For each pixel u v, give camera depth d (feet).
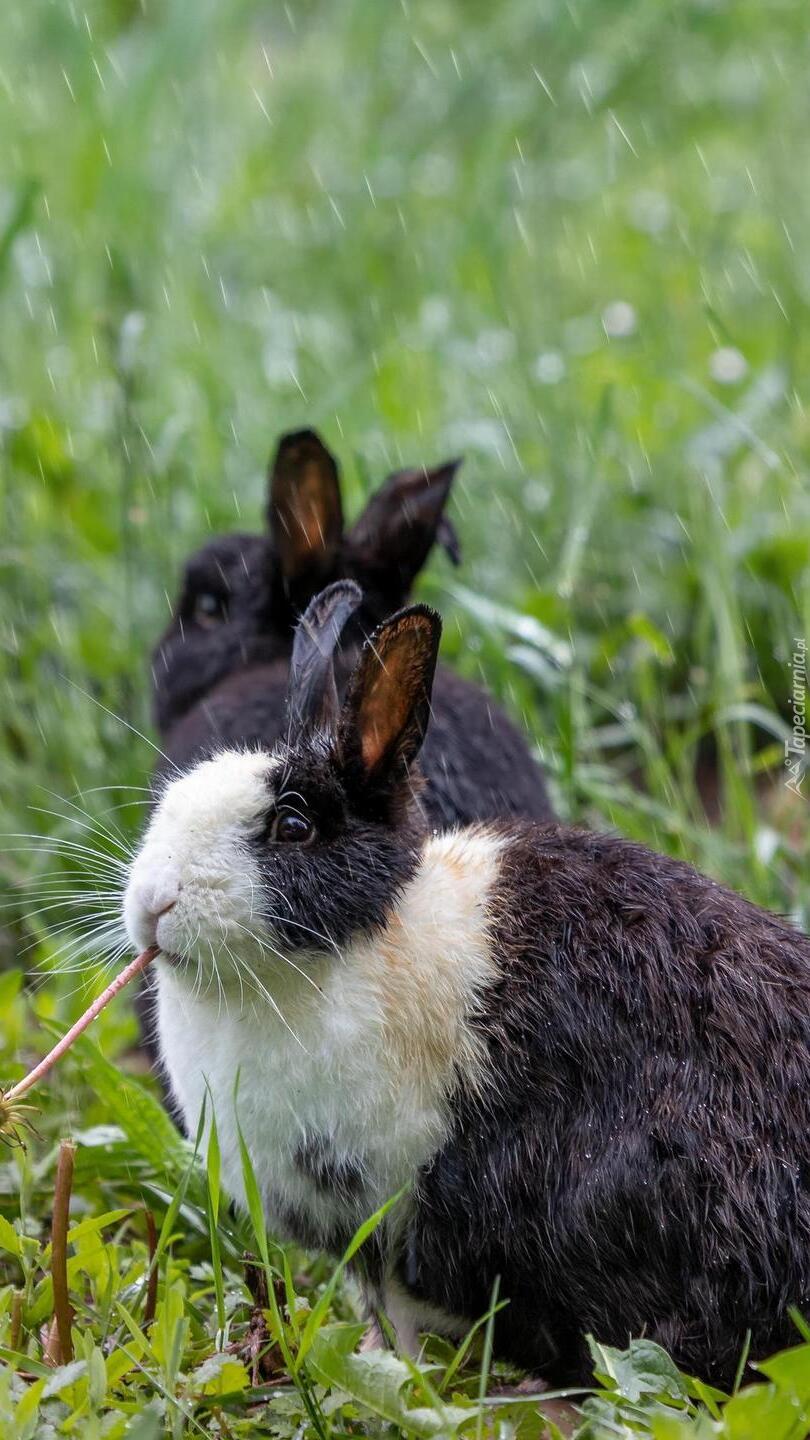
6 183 54.44
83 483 42.42
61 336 48.49
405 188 57.77
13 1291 21.91
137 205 54.34
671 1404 20.56
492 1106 22.48
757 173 59.41
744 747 34.17
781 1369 18.99
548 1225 22.27
